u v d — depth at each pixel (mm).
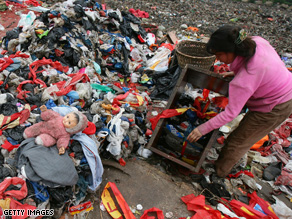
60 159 2049
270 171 3023
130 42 4832
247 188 2830
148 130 3307
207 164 2936
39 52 3557
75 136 2314
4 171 2053
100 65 4246
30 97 2789
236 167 2996
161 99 4180
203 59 4012
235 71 2080
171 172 2877
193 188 2707
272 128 2314
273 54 1961
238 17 9625
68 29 3863
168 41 6230
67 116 2178
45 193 2027
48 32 3637
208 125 2191
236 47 1807
